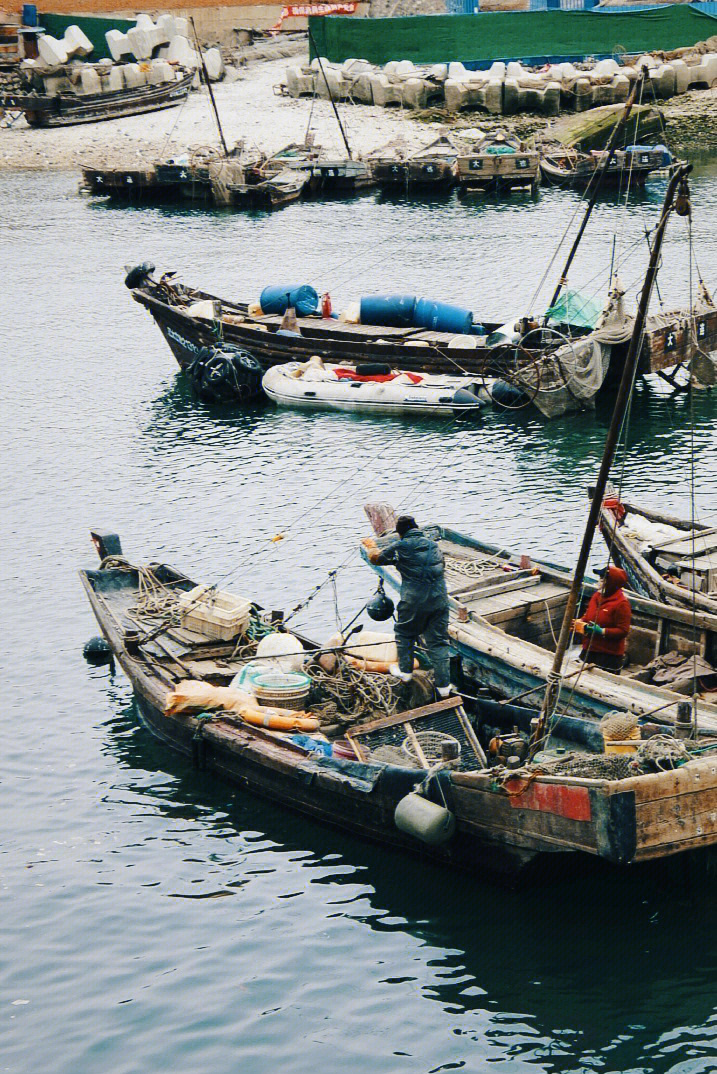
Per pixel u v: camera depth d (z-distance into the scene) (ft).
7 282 201.46
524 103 324.19
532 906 58.08
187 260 212.23
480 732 67.15
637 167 262.67
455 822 57.82
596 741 59.62
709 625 69.82
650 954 55.06
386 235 229.25
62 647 85.15
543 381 129.18
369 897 59.26
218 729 67.56
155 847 63.52
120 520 105.81
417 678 67.67
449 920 57.47
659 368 131.54
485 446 122.42
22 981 54.60
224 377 137.90
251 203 270.05
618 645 69.00
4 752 72.33
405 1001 52.85
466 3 385.91
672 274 180.75
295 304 154.81
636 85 127.13
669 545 80.38
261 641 74.49
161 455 122.62
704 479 110.52
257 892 59.88
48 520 106.63
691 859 57.67
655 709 61.52
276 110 334.85
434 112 327.26
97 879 61.16
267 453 122.42
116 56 364.58
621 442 122.01
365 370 137.49
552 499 106.83
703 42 342.64
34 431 131.23
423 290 181.16
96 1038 51.24
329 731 67.05
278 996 53.31
